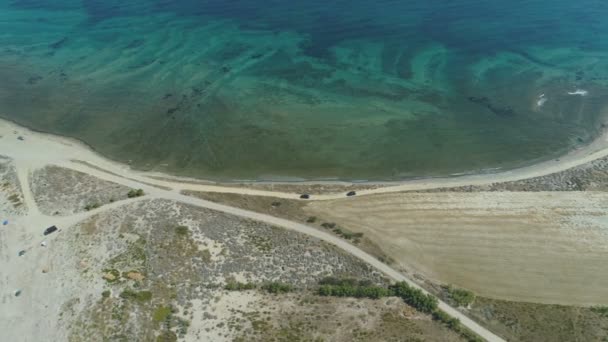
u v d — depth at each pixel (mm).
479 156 95812
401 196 83938
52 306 60938
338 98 116812
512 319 60594
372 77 125438
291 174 91812
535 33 145875
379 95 117625
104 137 103688
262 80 125188
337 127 105750
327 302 62094
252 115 110625
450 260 70438
